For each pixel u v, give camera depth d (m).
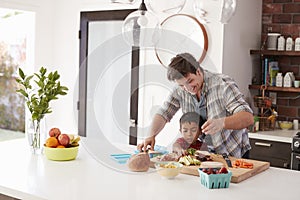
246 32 4.25
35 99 2.67
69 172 2.31
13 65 5.95
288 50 4.27
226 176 2.08
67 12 4.84
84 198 1.89
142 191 2.00
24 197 1.96
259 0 4.52
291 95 4.44
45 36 4.86
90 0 4.64
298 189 2.11
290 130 4.23
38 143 2.71
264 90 4.33
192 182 2.17
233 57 4.02
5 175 2.22
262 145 3.89
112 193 1.97
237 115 2.50
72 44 4.82
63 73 4.91
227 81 2.55
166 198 1.91
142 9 2.18
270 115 4.41
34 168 2.38
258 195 1.99
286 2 4.44
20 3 4.50
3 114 6.17
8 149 2.86
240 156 2.80
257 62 4.53
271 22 4.54
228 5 2.03
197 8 2.07
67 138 2.59
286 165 3.77
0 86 6.11
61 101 4.95
